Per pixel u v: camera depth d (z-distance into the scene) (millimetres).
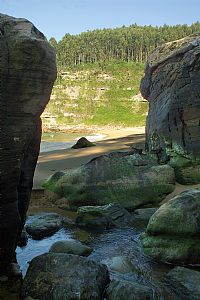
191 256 10281
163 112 20969
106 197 15859
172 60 21844
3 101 7574
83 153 28688
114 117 94312
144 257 10625
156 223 11133
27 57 7660
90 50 125625
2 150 7691
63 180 16641
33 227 12469
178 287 8672
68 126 85938
